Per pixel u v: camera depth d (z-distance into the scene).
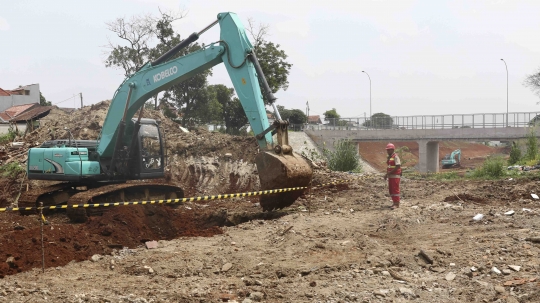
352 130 47.44
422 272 7.61
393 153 13.24
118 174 15.37
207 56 13.64
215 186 21.02
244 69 13.27
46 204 15.08
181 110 46.69
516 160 26.38
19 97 63.78
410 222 11.12
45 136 26.12
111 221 12.30
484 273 7.27
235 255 8.84
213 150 22.55
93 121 25.61
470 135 40.38
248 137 23.02
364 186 17.31
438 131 42.03
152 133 16.00
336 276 7.47
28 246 9.50
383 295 6.53
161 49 42.88
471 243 8.84
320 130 48.31
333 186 17.45
